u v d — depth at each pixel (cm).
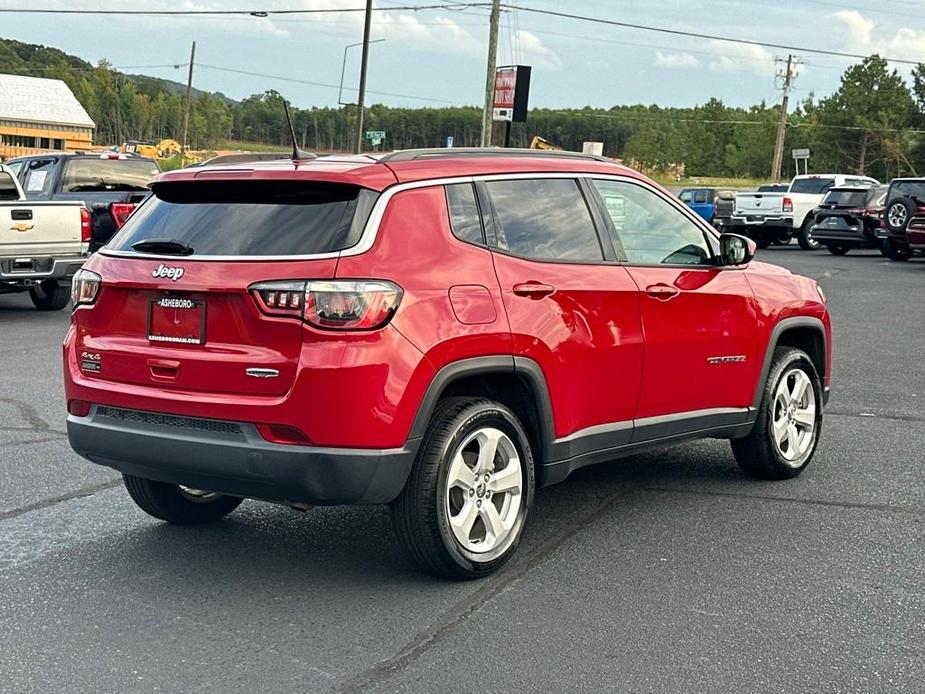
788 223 3014
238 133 9106
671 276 566
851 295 1783
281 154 511
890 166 9519
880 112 9450
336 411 425
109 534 544
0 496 606
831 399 906
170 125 13400
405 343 438
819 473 664
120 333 477
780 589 463
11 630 422
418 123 9406
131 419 469
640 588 465
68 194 1641
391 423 433
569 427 513
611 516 571
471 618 432
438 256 462
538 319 491
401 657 396
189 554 514
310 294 428
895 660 392
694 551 514
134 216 500
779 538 534
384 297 434
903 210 2470
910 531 546
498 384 509
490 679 377
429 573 475
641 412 554
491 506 479
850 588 465
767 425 627
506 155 520
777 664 388
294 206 458
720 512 579
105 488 626
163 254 467
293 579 480
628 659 393
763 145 12738
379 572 489
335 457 427
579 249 526
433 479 451
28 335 1249
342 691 368
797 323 642
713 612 438
